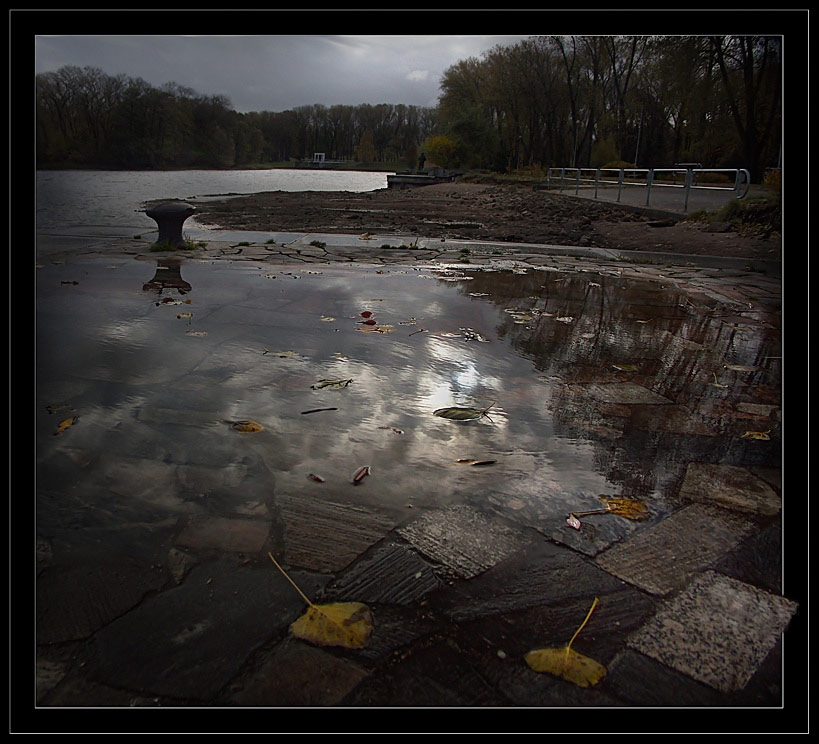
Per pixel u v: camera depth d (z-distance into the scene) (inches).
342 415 116.1
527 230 543.8
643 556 76.5
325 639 60.6
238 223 580.7
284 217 649.6
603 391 137.1
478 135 1934.1
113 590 66.9
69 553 72.7
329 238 445.7
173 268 287.6
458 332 183.5
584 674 57.6
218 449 100.1
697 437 113.4
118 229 467.8
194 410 115.8
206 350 154.2
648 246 456.4
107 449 98.7
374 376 139.3
